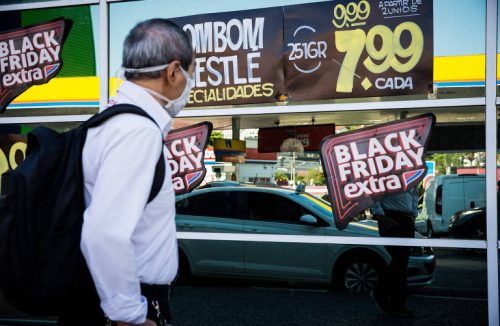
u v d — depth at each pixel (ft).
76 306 4.83
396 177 10.65
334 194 10.93
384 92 10.77
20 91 12.80
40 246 4.51
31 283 4.51
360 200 10.79
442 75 10.53
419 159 10.55
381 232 10.62
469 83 10.40
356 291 10.71
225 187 11.51
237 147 11.51
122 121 4.52
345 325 10.74
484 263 10.11
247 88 11.50
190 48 5.25
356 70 10.93
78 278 4.57
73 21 12.51
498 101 10.21
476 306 10.10
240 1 11.55
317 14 11.14
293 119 11.23
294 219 11.09
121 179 4.25
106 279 4.15
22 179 4.50
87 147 4.65
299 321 10.95
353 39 10.95
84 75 12.43
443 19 10.54
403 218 10.52
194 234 11.52
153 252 4.83
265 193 11.31
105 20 12.30
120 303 4.17
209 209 11.52
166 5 12.01
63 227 4.54
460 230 10.26
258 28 11.44
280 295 11.05
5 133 12.80
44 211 4.55
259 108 11.44
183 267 11.55
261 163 11.37
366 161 10.81
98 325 4.90
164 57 4.98
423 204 10.43
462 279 10.18
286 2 11.30
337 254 10.83
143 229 4.74
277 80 11.35
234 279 11.30
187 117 11.76
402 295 10.45
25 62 12.80
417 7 10.63
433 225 10.38
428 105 10.55
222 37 11.64
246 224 11.32
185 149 11.76
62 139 4.76
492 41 10.29
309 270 10.95
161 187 4.74
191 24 11.83
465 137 10.36
